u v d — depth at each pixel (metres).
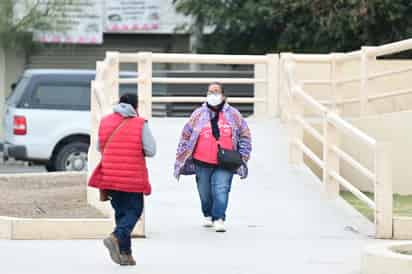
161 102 45.28
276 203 32.38
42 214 30.44
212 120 28.59
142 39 68.31
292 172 35.88
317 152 39.84
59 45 65.00
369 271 22.12
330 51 58.94
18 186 37.75
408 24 56.94
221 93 28.59
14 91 46.94
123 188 22.94
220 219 28.62
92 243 26.98
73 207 32.16
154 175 35.22
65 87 45.62
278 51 61.09
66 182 38.94
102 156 23.36
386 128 39.03
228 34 63.44
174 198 32.84
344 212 31.41
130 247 23.52
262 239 27.75
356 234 28.78
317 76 43.75
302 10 59.53
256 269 23.25
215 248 26.27
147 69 40.50
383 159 28.38
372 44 57.38
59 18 62.75
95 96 32.69
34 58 66.81
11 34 61.28
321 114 35.47
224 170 28.52
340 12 56.62
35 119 45.25
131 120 23.22
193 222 29.98
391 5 55.91
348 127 30.84
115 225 25.34
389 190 28.33
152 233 28.41
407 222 28.28
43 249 25.88
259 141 38.97
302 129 36.38
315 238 28.08
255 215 30.94
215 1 62.84
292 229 29.30
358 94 43.59
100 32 66.62
